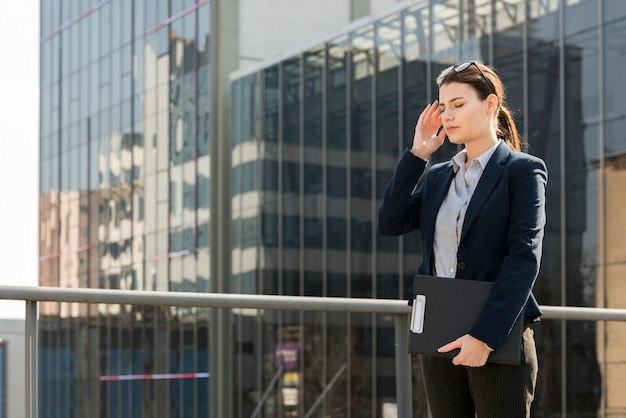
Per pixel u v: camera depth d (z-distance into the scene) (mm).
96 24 49062
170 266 41750
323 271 31109
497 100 3248
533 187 3115
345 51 30484
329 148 31141
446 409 3283
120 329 42031
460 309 3080
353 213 29859
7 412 3631
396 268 27938
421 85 27078
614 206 20844
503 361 3027
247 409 32469
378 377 26984
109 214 47031
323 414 28719
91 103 49250
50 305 47188
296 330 29953
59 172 52406
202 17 40562
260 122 35094
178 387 38156
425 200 3328
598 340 19969
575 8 21984
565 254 21922
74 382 45000
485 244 3141
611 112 21016
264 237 34531
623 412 19172
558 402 20234
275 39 41062
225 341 35531
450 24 25969
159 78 43375
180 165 41375
